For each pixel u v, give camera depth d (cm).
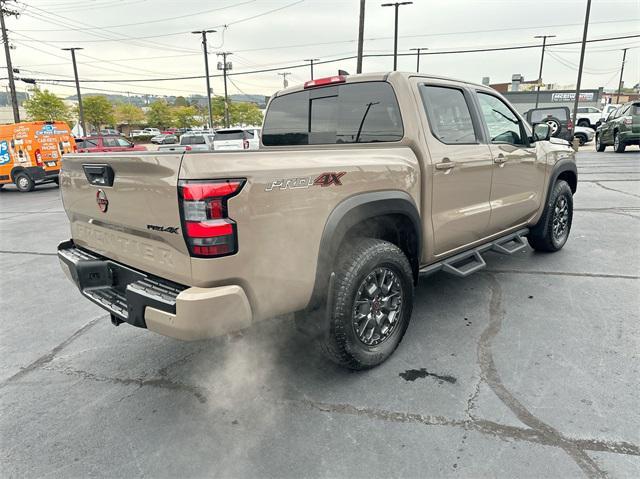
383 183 272
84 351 334
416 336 329
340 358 267
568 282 426
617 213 711
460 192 339
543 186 461
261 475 204
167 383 285
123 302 253
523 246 429
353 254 262
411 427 231
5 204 1218
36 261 595
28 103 4822
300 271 234
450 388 264
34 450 226
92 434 238
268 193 215
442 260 350
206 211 197
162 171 206
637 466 199
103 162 242
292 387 273
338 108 343
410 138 301
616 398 248
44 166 1484
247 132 1877
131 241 246
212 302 202
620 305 370
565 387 260
